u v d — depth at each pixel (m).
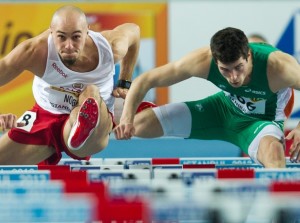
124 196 8.87
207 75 14.86
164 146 28.16
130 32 16.16
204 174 10.50
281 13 29.81
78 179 10.45
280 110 16.33
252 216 8.70
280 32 29.86
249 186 9.05
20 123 14.78
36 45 14.55
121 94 16.25
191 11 29.89
